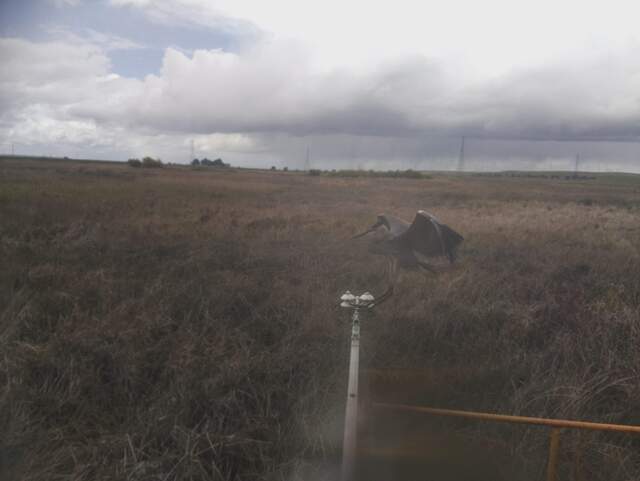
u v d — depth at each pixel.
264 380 5.87
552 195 35.59
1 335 6.63
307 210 18.92
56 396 5.50
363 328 6.91
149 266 9.61
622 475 4.98
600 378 6.12
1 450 4.77
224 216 15.88
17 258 9.61
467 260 10.84
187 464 4.58
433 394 6.02
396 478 5.12
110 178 32.81
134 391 5.79
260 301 8.12
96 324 6.91
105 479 4.45
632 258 11.52
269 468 4.87
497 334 7.49
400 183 42.69
